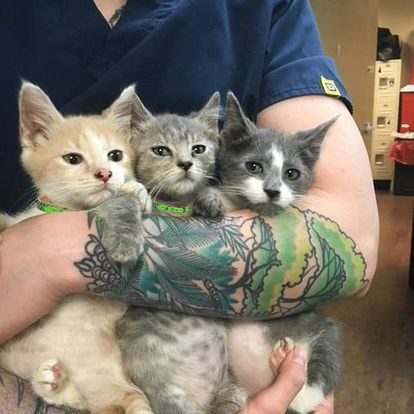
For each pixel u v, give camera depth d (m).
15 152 0.35
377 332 0.82
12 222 0.30
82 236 0.24
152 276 0.24
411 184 1.81
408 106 1.85
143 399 0.27
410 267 0.99
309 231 0.26
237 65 0.36
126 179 0.31
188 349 0.28
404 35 1.91
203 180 0.33
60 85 0.35
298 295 0.26
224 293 0.25
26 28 0.35
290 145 0.33
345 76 1.39
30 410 0.25
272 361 0.29
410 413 0.63
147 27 0.35
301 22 0.37
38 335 0.27
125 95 0.32
